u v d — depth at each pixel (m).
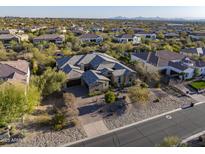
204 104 35.84
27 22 173.25
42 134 25.86
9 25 138.00
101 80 38.34
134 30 138.00
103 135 26.30
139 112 32.16
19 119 28.00
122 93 38.47
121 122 29.36
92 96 37.22
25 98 26.14
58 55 61.00
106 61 46.31
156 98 37.16
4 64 38.91
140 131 27.36
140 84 42.06
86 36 90.69
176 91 40.97
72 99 32.62
